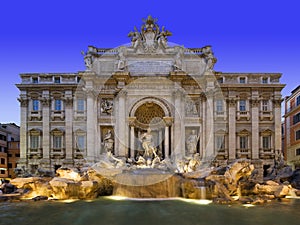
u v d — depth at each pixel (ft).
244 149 158.61
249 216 69.56
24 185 99.25
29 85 157.28
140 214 70.59
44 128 156.87
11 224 63.26
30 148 157.69
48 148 155.84
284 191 103.45
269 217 68.74
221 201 86.07
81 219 66.28
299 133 177.17
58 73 159.02
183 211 74.02
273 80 162.20
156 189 96.32
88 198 94.79
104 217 67.82
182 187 96.02
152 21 143.02
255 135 158.71
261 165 153.99
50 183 95.96
